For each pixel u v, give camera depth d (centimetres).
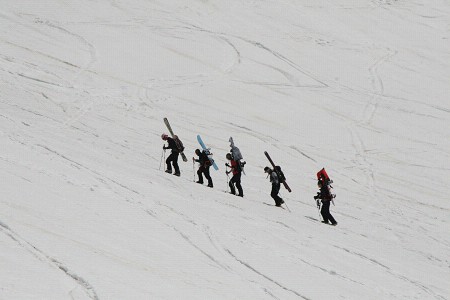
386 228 5997
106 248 2556
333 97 11781
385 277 3688
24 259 2081
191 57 12719
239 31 14712
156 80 11325
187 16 15112
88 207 3195
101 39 12900
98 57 11912
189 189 5200
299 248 3866
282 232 4266
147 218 3409
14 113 7719
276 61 13250
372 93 12356
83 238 2591
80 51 12081
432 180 8531
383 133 10362
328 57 14138
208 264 2892
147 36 13475
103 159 5550
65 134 7031
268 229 4228
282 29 15412
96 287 2005
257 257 3306
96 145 6881
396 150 9644
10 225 2422
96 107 9475
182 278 2497
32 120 7544
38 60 11125
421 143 10081
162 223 3400
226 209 4631
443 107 12031
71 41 12531
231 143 5988
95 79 10794
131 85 10888
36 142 5119
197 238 3341
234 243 3469
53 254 2225
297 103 11194
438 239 5909
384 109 11525
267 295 2656
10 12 13538
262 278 2927
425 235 6012
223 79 11794
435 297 3488
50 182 3525
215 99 10806
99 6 14925
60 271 2077
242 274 2902
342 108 11294
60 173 3906
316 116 10738
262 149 8919
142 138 8275
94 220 2959
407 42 16162
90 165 4638
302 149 9188
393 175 8569
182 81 11450
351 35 16000
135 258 2562
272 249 3597
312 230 4747
